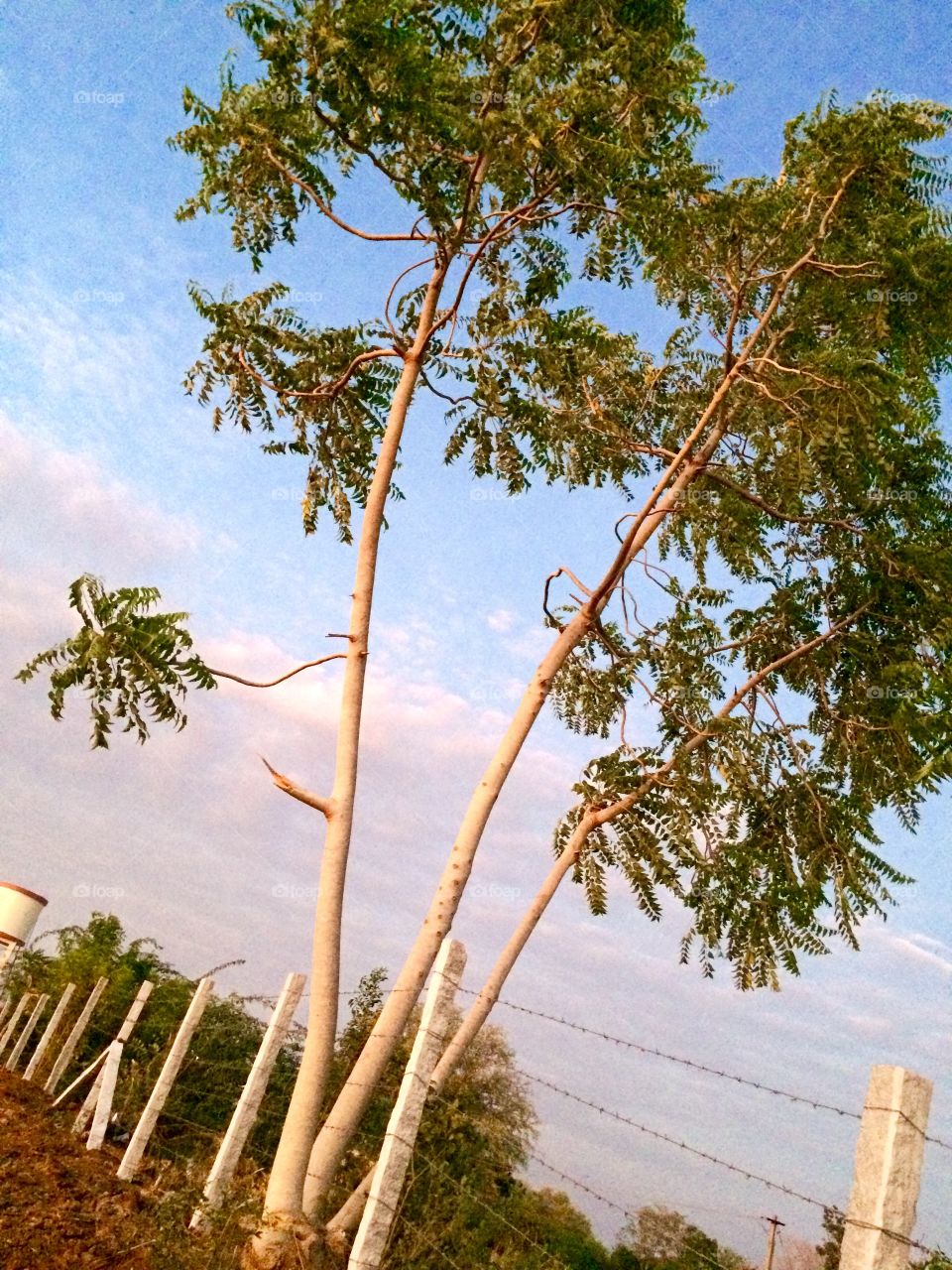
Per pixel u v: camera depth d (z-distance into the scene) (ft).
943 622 37.81
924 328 37.73
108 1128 33.22
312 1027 26.00
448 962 17.26
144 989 33.94
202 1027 36.52
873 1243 9.98
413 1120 16.10
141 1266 19.12
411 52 30.45
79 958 51.13
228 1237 19.97
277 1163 24.32
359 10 29.66
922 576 38.78
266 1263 21.35
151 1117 27.76
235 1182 23.47
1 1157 24.77
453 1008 16.97
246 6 30.76
